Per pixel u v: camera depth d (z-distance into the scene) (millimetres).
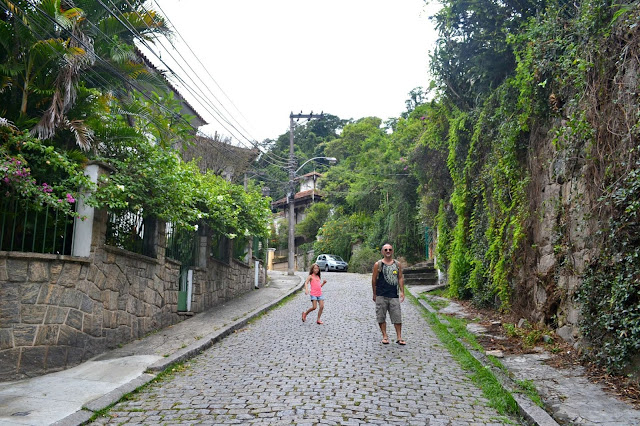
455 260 15117
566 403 5301
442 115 17016
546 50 8547
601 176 6699
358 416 5043
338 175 39875
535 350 7844
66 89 7590
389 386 6152
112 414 5297
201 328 10188
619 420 4746
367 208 36250
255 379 6578
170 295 10812
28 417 4984
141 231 9680
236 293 15852
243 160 24109
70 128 7590
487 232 11859
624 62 6344
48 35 7820
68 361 7113
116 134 8523
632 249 5902
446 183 18266
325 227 39438
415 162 20344
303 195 47125
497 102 11961
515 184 10500
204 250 12594
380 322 8797
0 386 6062
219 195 11953
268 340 9422
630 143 6020
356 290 18641
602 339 6531
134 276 9055
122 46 9062
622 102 6305
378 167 29219
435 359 7730
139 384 6332
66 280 7160
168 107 10711
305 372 6848
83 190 7469
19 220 6871
